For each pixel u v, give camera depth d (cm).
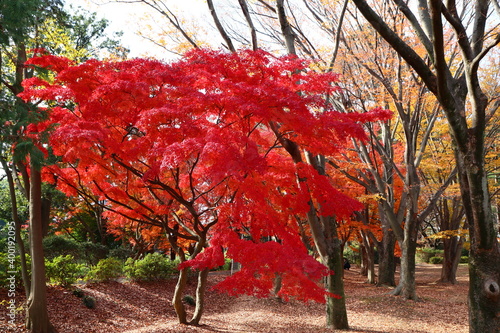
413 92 1338
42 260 876
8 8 636
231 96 612
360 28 1218
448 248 2212
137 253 1964
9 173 898
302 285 699
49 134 650
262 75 687
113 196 847
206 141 589
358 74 1275
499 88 1394
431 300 1567
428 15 744
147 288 1552
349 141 1562
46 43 1091
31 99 693
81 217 2434
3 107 638
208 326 1070
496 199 1816
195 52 695
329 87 736
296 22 1213
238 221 738
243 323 1180
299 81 810
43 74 745
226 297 1688
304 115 634
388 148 1589
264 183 771
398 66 1261
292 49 1044
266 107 616
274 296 1596
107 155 696
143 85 591
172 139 620
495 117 1511
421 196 1825
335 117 680
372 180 1798
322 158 1110
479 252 703
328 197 777
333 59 1077
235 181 727
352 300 1600
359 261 3594
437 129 1719
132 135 730
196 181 871
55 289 1191
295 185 806
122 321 1113
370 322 1187
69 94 645
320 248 1077
